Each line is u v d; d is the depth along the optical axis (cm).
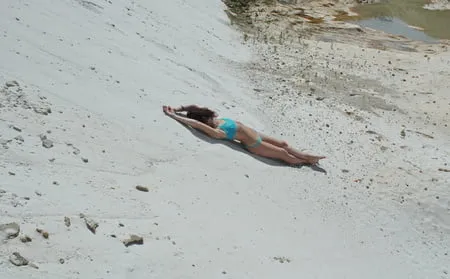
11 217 445
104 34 939
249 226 618
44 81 693
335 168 842
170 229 540
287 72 1227
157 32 1120
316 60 1343
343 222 712
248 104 991
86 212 499
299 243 630
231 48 1309
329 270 593
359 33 1644
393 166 876
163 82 896
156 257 488
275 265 560
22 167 520
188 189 639
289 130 927
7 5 825
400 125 1039
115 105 741
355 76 1268
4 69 663
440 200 796
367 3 1977
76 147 601
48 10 891
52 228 457
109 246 471
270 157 820
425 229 745
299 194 745
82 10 976
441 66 1391
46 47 778
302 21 1695
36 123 601
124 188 574
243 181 722
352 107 1084
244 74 1155
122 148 654
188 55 1102
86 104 702
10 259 401
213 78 1044
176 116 795
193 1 1498
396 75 1306
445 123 1077
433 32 1744
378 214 749
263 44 1407
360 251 661
